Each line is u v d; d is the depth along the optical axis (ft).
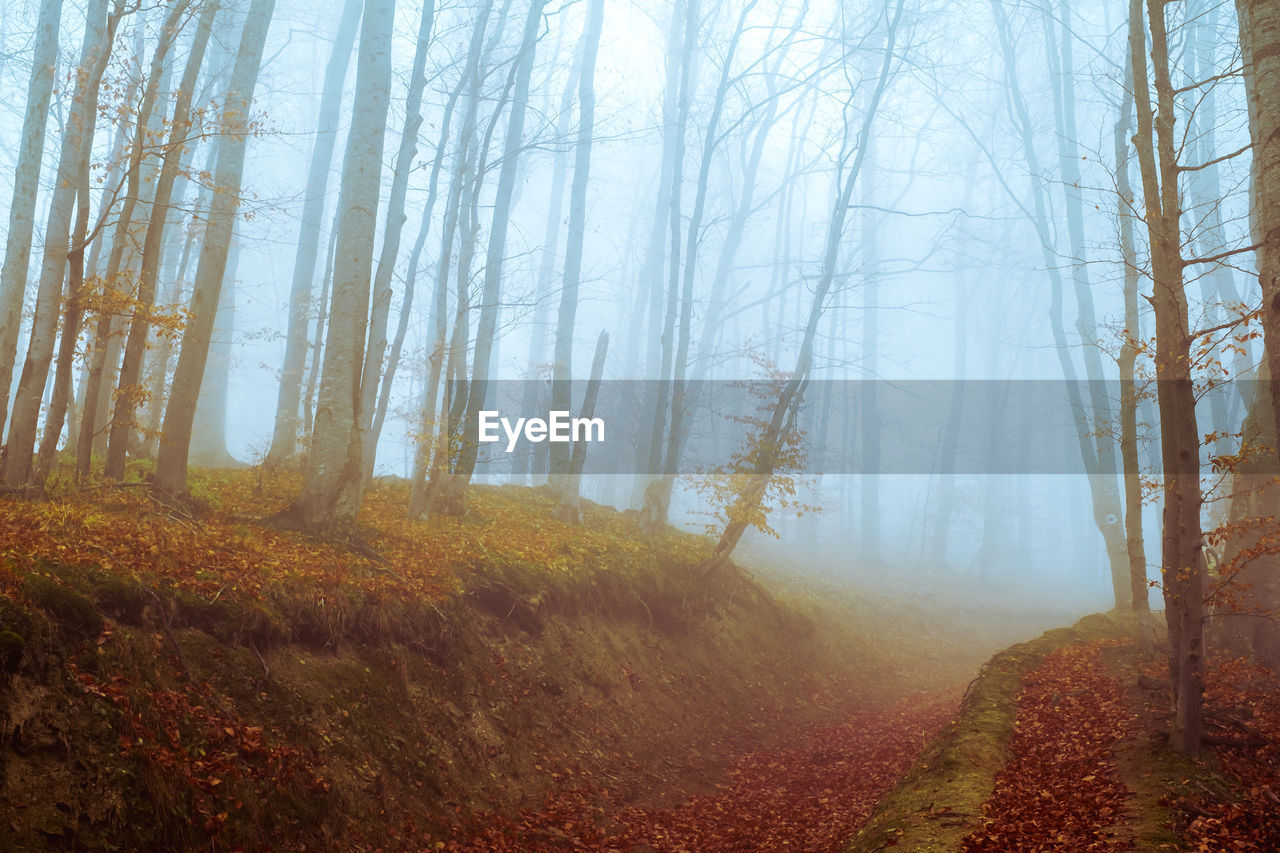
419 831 26.89
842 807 35.53
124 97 38.96
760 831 33.78
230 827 21.38
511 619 41.83
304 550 35.78
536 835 30.17
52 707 19.33
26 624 19.85
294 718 26.05
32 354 34.19
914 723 51.88
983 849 23.09
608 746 40.04
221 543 32.63
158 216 38.37
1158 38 29.14
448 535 47.09
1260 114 23.41
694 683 52.26
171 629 24.71
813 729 54.80
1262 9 23.68
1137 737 30.48
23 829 17.20
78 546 25.62
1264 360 40.06
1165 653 42.57
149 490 37.06
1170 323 28.71
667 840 32.76
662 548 62.90
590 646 45.75
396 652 32.40
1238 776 26.53
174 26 39.11
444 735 31.78
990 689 40.81
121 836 18.85
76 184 35.63
